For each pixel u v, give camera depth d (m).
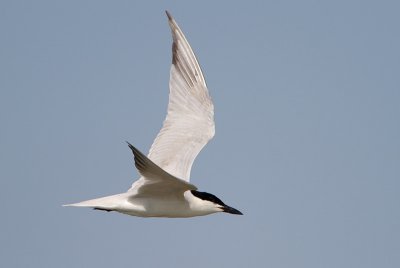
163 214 13.84
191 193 14.27
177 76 15.63
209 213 14.38
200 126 15.29
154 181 12.90
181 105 15.52
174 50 15.68
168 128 15.27
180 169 14.50
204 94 15.68
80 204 13.10
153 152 14.95
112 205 13.26
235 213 14.44
